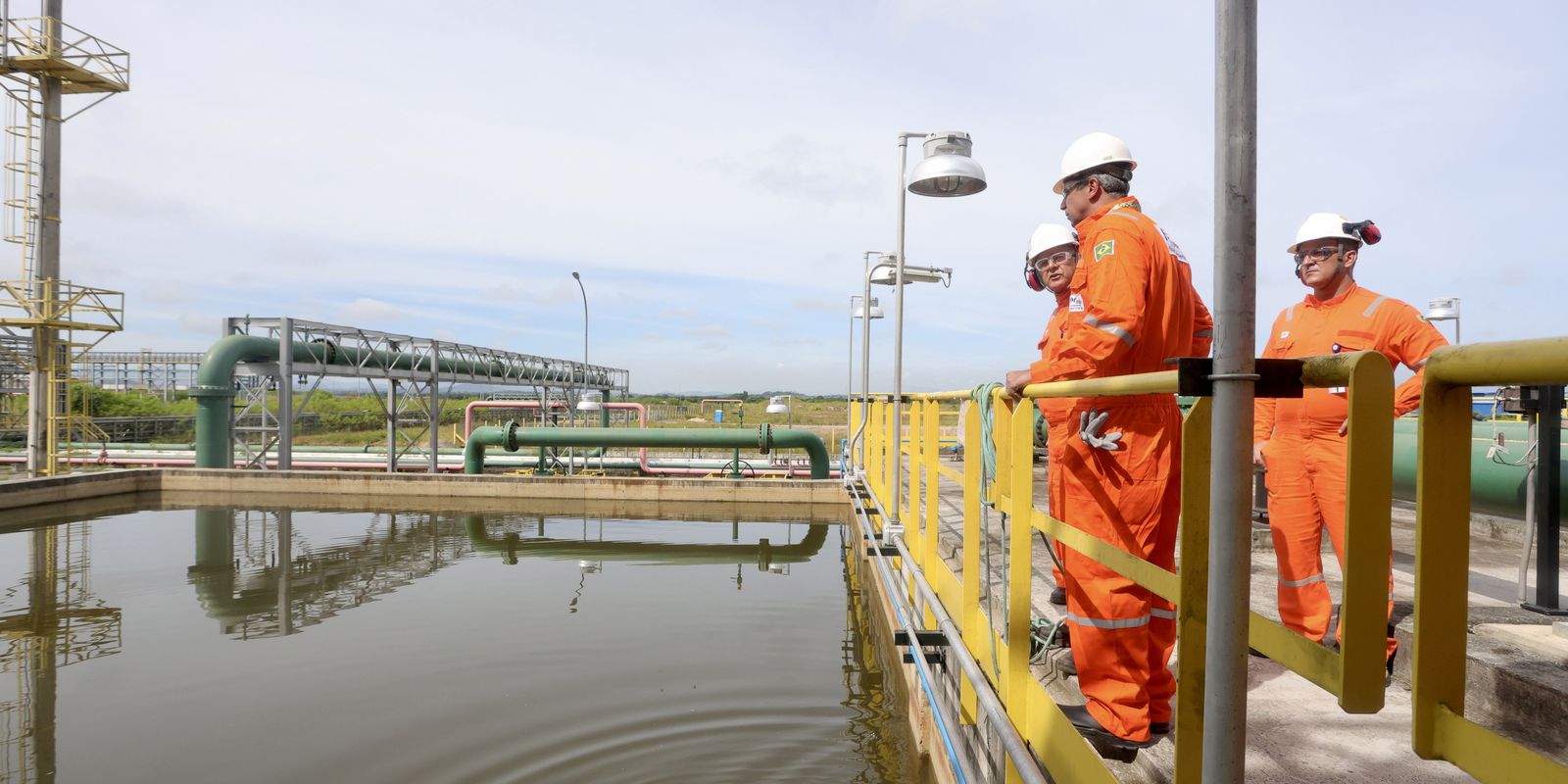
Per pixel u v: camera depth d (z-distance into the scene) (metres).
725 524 16.33
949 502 8.44
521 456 23.59
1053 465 2.50
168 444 25.48
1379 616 1.05
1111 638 2.12
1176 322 2.12
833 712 5.84
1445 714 0.96
